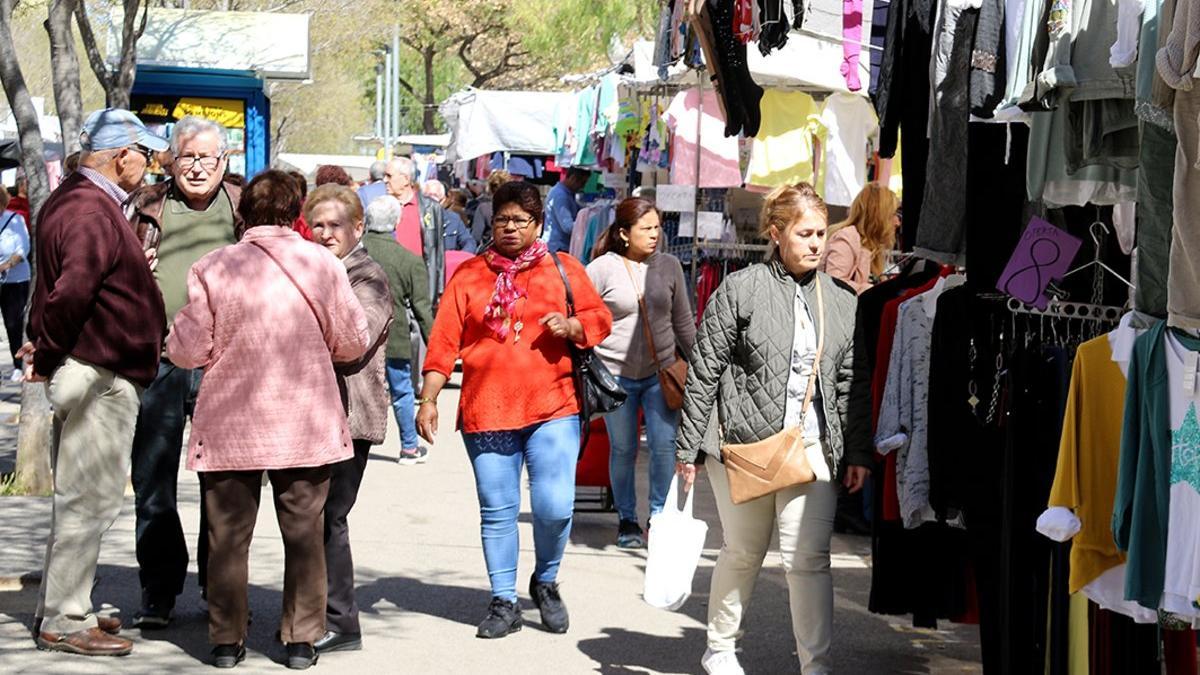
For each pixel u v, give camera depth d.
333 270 6.64
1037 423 5.73
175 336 6.41
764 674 6.74
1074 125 5.52
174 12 16.22
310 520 6.62
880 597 6.73
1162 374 4.94
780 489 6.12
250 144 16.77
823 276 6.29
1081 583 5.29
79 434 6.60
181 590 7.24
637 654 7.03
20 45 38.41
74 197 6.55
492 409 7.18
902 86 7.23
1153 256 4.95
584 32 44.34
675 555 6.46
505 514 7.31
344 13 31.58
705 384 6.20
